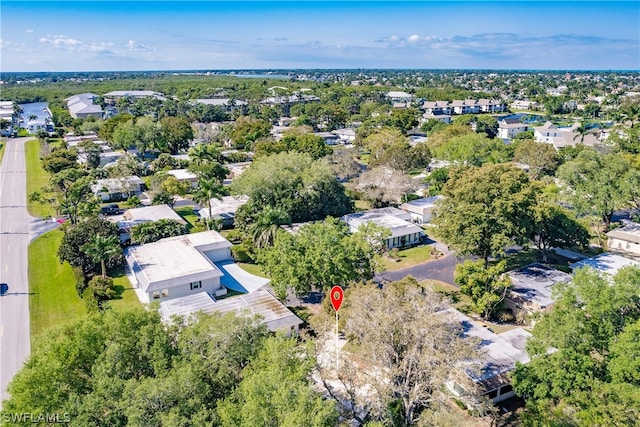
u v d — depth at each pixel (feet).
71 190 239.71
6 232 233.55
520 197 171.53
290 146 351.25
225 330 95.81
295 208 237.66
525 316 153.28
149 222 217.15
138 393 78.95
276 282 157.58
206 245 201.05
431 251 216.33
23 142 493.36
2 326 149.18
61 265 194.59
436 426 90.07
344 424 94.84
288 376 84.89
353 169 325.62
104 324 98.17
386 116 517.96
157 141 412.77
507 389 118.83
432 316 105.19
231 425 78.64
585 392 93.30
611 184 221.05
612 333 100.83
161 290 165.17
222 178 313.12
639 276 106.32
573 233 189.57
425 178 313.94
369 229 166.61
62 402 85.76
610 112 556.10
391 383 101.04
